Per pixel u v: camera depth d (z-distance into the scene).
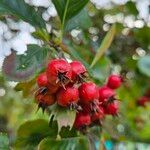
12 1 0.18
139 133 0.37
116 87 0.22
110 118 0.24
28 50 0.18
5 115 0.50
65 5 0.19
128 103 0.42
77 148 0.20
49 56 0.18
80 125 0.18
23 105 0.50
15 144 0.20
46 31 0.19
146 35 0.40
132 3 0.38
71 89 0.16
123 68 0.39
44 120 0.19
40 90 0.16
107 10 0.38
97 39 0.36
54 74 0.16
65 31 0.21
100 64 0.25
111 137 0.25
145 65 0.39
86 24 0.22
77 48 0.26
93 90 0.17
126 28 0.39
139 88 0.41
